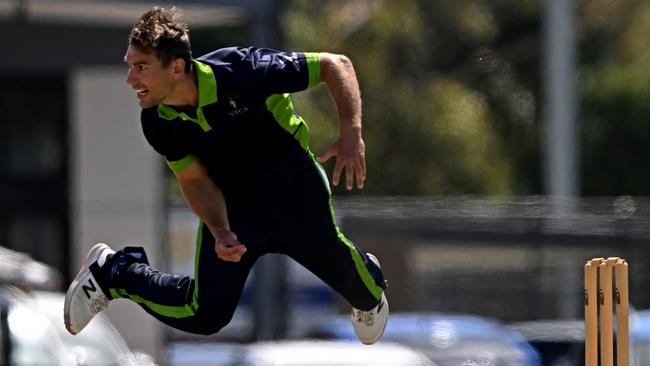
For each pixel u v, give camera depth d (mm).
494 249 58188
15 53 64312
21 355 36125
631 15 102562
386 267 58281
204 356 54844
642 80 97625
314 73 19516
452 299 58312
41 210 67188
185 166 19672
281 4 59062
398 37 92000
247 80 19000
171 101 18875
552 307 57094
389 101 88938
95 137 68000
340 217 58531
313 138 83562
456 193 89000
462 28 100625
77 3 57844
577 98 94812
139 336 57875
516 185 99250
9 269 39844
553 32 66438
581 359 46375
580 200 63250
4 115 68562
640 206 71625
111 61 65375
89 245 59781
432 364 43938
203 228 20312
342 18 92562
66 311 21250
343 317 60031
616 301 22078
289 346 44312
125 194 67312
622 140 96625
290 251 20719
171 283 20656
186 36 18656
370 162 87625
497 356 48656
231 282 20062
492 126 99562
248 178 19938
